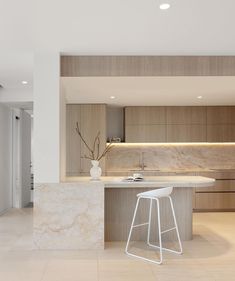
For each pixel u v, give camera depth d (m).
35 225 4.06
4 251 4.03
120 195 4.63
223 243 4.43
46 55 4.06
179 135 7.09
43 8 2.84
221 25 3.25
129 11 2.92
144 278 3.17
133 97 6.02
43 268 3.43
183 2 2.75
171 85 4.82
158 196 3.77
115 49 3.97
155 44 3.80
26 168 7.96
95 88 5.04
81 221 4.08
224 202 6.82
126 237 4.62
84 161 6.80
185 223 4.64
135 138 7.07
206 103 6.81
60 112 4.15
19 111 7.44
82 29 3.33
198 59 4.24
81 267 3.46
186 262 3.64
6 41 3.65
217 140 7.11
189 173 6.79
